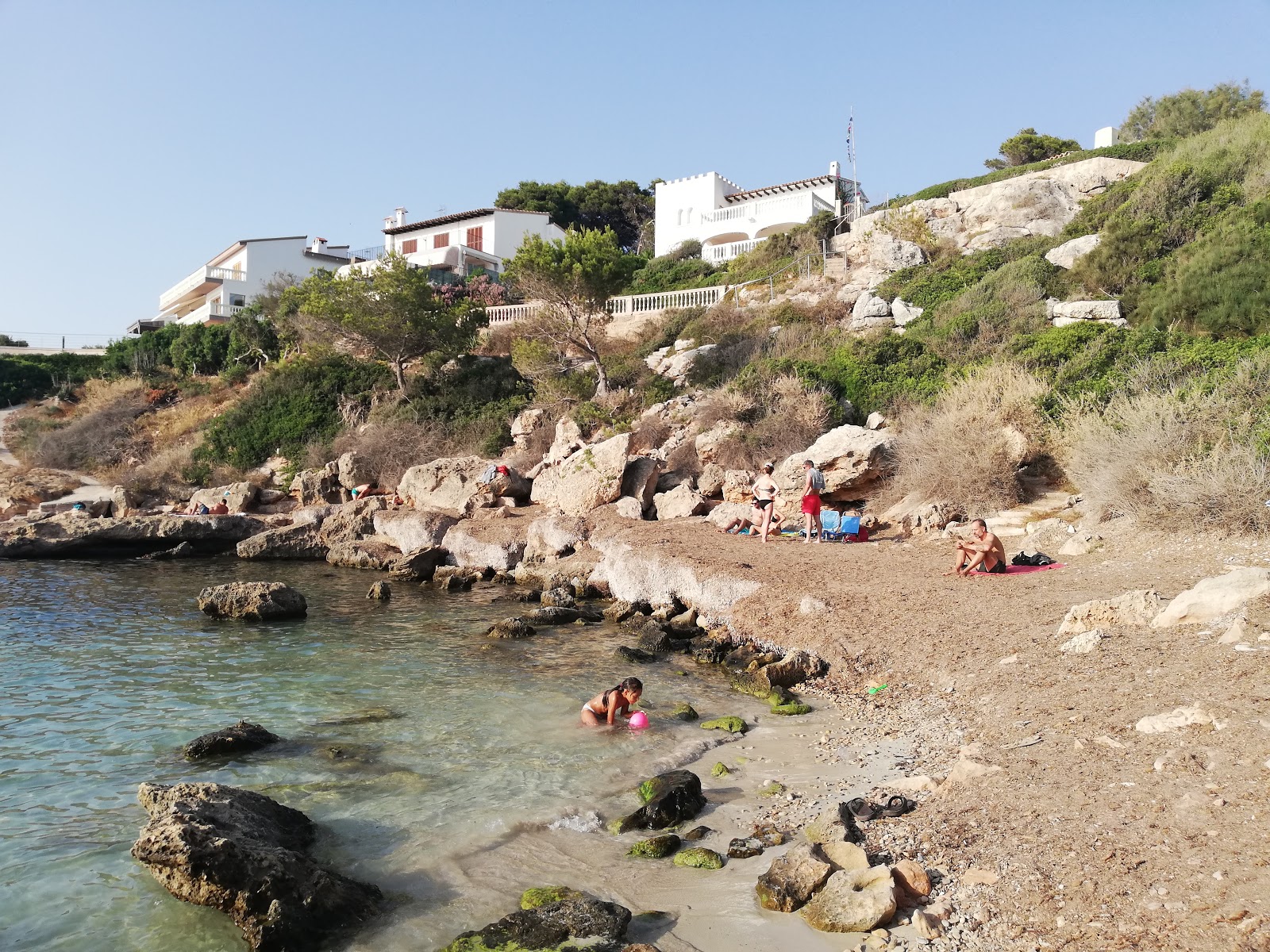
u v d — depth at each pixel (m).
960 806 6.52
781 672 11.52
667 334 37.69
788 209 52.94
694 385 31.27
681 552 17.19
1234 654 7.75
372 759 8.80
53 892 6.09
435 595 20.12
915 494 20.16
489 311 46.16
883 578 14.93
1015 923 4.84
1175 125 52.25
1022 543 16.44
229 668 12.84
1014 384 21.27
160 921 5.69
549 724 9.99
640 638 14.62
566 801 7.67
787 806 7.39
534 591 19.34
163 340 56.78
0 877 6.32
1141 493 14.68
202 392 47.88
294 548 27.48
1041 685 8.84
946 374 25.22
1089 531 15.35
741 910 5.68
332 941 5.45
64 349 66.19
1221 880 4.62
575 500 23.78
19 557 28.06
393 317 37.91
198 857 5.65
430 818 7.31
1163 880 4.79
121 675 12.41
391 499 28.70
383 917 5.74
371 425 36.16
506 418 34.38
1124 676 8.21
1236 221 26.89
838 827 6.38
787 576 15.30
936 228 39.09
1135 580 12.23
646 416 28.27
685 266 48.84
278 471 36.91
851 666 11.71
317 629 15.93
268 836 6.39
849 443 21.47
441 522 24.86
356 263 59.91
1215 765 5.91
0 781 8.27
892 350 27.52
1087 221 32.94
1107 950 4.35
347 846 6.79
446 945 5.39
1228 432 14.18
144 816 7.43
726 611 14.96
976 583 13.93
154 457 41.06
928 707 9.64
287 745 9.29
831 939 5.22
